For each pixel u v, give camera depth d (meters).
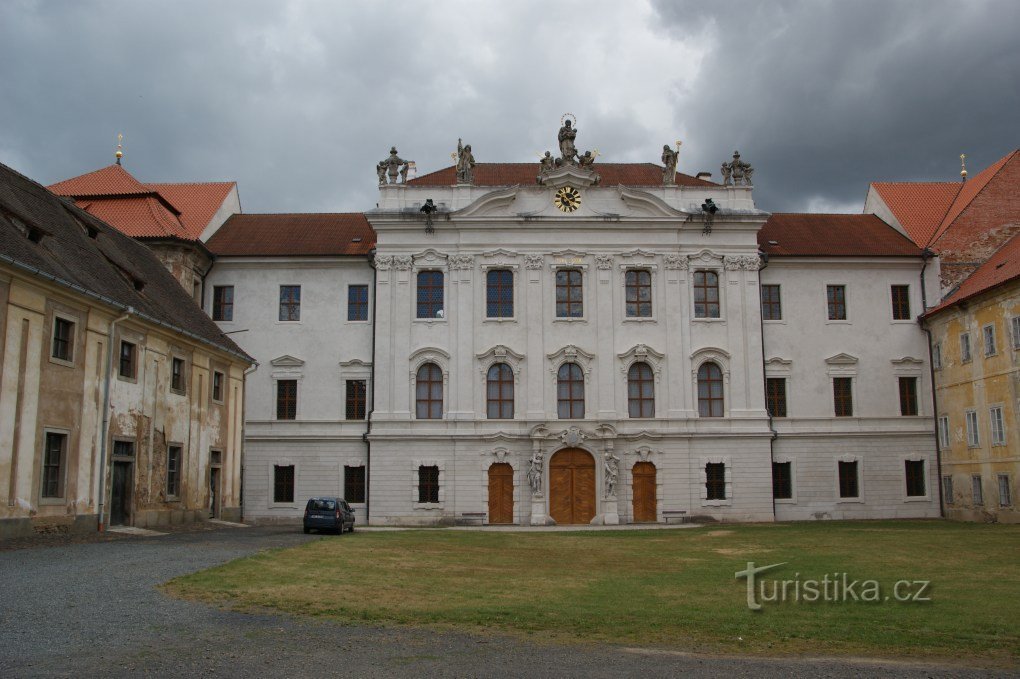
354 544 37.62
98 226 47.50
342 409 61.66
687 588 25.64
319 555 31.75
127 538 36.62
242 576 24.72
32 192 42.03
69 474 36.44
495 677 14.56
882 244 65.62
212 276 63.09
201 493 50.09
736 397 61.16
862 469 62.38
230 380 54.97
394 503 59.34
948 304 59.59
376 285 61.59
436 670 14.91
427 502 59.47
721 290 62.22
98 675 13.94
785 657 16.44
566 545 40.66
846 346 63.66
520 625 18.92
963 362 59.22
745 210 62.66
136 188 61.50
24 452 33.56
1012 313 53.28
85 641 16.08
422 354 60.69
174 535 39.69
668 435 60.06
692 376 61.09
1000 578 27.89
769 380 63.06
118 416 40.47
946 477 61.69
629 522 59.47
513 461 59.78
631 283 62.16
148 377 43.66
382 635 17.52
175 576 24.03
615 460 59.50
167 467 45.75
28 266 33.06
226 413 54.16
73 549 30.77
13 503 32.91
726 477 60.25
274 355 62.31
